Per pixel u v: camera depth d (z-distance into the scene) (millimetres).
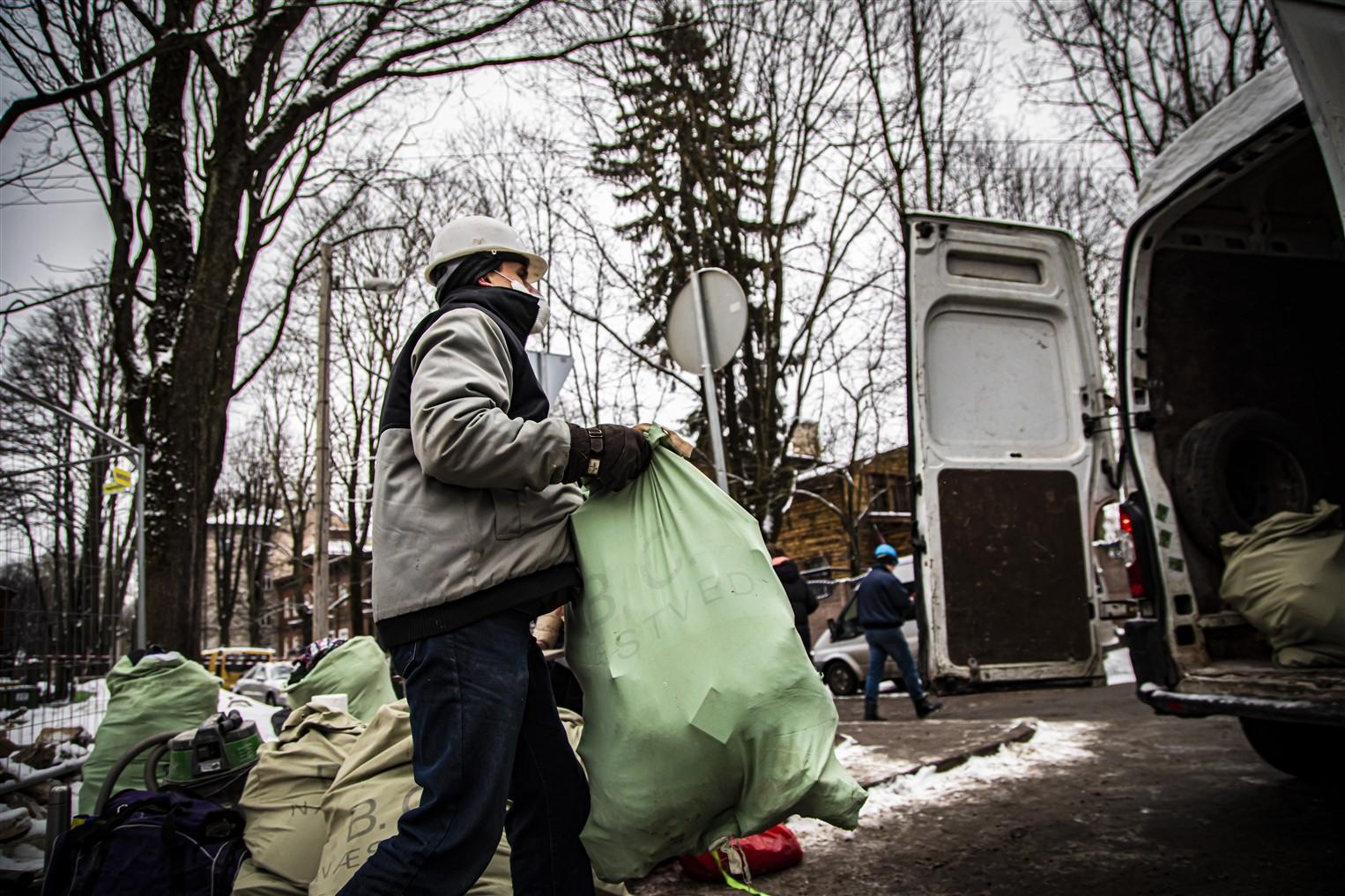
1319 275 4914
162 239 8547
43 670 5105
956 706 10414
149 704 4441
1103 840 3982
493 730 1863
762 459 16453
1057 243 4738
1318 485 4531
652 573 2000
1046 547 4375
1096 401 4617
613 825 1896
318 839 2924
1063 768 5535
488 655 1905
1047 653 4266
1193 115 14125
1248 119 3977
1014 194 20203
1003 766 5695
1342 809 4188
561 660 3912
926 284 4438
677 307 6105
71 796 3389
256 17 6105
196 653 7734
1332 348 4859
